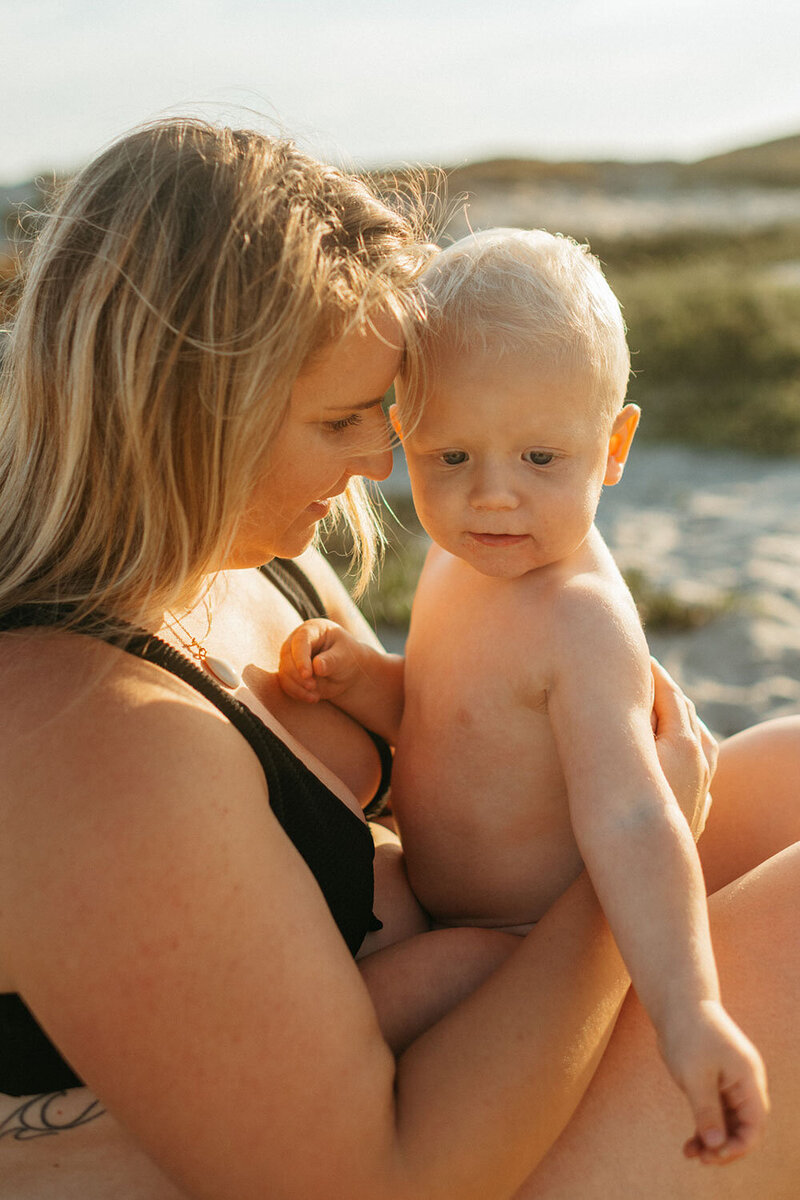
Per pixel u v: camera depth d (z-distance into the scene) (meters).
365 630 2.15
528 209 39.31
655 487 7.84
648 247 26.39
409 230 1.39
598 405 1.53
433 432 1.52
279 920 1.14
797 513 6.83
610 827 1.31
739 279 18.19
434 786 1.65
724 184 54.78
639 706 1.44
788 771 1.83
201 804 1.11
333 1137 1.12
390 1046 1.35
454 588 1.74
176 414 1.17
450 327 1.50
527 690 1.53
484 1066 1.22
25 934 1.06
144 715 1.13
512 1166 1.22
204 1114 1.10
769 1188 1.29
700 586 5.52
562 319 1.49
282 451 1.29
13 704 1.12
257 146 1.28
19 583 1.24
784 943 1.36
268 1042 1.10
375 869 1.68
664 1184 1.28
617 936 1.25
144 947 1.06
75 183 1.27
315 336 1.22
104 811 1.07
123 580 1.21
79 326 1.18
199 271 1.16
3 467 1.33
